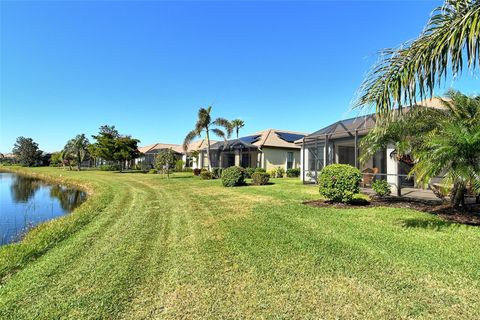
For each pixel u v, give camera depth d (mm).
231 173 15367
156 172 31250
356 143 12305
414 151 7488
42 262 4398
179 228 6270
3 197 16719
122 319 2691
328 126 15648
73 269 3977
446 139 5480
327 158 14266
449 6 3902
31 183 25703
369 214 7215
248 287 3287
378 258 4074
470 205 8062
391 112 4805
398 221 6406
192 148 39531
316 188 13797
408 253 4258
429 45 4164
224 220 6918
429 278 3395
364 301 2902
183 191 13547
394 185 11328
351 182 8477
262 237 5277
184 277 3615
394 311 2701
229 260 4176
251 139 26875
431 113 7410
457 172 5281
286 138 27141
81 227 6844
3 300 3111
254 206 8781
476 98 6805
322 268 3771
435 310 2707
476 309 2707
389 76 4719
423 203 8734
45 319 2729
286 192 12211
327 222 6387
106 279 3604
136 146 37406
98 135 36469
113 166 40938
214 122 22812
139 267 3994
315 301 2926
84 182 21766
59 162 54031
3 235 8125
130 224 6836
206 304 2930
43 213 11797
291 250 4520
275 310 2777
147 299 3064
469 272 3541
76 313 2818
